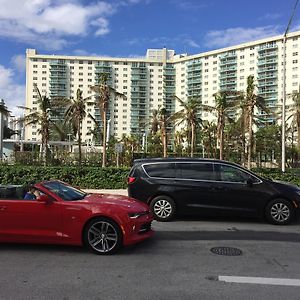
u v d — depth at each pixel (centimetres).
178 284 566
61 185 838
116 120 11794
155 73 12056
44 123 3675
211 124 7556
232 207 1073
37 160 2828
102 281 578
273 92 9306
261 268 649
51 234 737
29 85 11150
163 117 5525
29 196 758
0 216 743
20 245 795
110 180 2002
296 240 866
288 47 8750
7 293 527
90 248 731
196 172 1101
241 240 862
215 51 10988
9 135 8525
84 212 731
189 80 11612
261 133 7762
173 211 1091
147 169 1120
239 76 10412
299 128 4203
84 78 11356
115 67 11762
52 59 11156
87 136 10694
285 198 1062
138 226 741
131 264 668
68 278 591
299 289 550
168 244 820
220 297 516
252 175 1084
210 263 677
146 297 514
